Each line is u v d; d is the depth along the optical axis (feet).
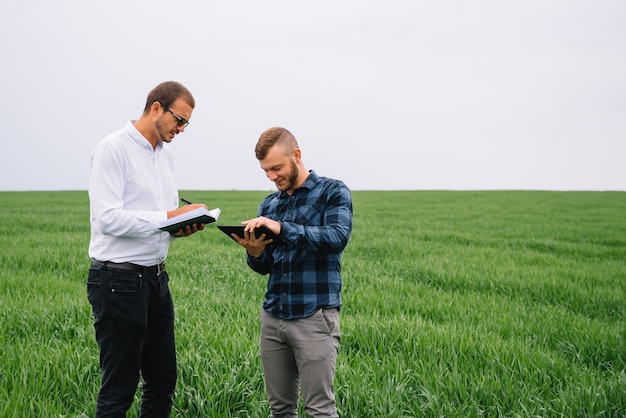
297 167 11.39
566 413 13.99
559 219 78.89
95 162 11.57
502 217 81.97
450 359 17.80
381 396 14.57
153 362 12.80
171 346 12.90
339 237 10.83
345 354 18.29
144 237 11.25
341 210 11.30
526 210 97.76
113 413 11.58
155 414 12.97
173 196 13.20
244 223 10.78
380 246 46.11
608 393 15.06
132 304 11.59
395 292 28.91
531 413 13.75
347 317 22.38
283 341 11.56
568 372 16.90
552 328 21.89
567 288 29.76
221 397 14.55
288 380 11.92
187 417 13.93
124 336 11.61
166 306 12.61
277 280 11.53
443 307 25.41
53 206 95.50
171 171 13.34
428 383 15.37
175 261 37.09
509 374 16.61
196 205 11.44
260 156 11.16
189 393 14.48
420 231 58.95
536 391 15.23
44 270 33.19
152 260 11.98
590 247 48.65
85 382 15.23
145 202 12.17
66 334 19.71
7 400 13.64
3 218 67.21
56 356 16.46
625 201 126.52
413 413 13.98
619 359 18.54
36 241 44.65
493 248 46.73
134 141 12.05
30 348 17.56
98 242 11.72
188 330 19.58
